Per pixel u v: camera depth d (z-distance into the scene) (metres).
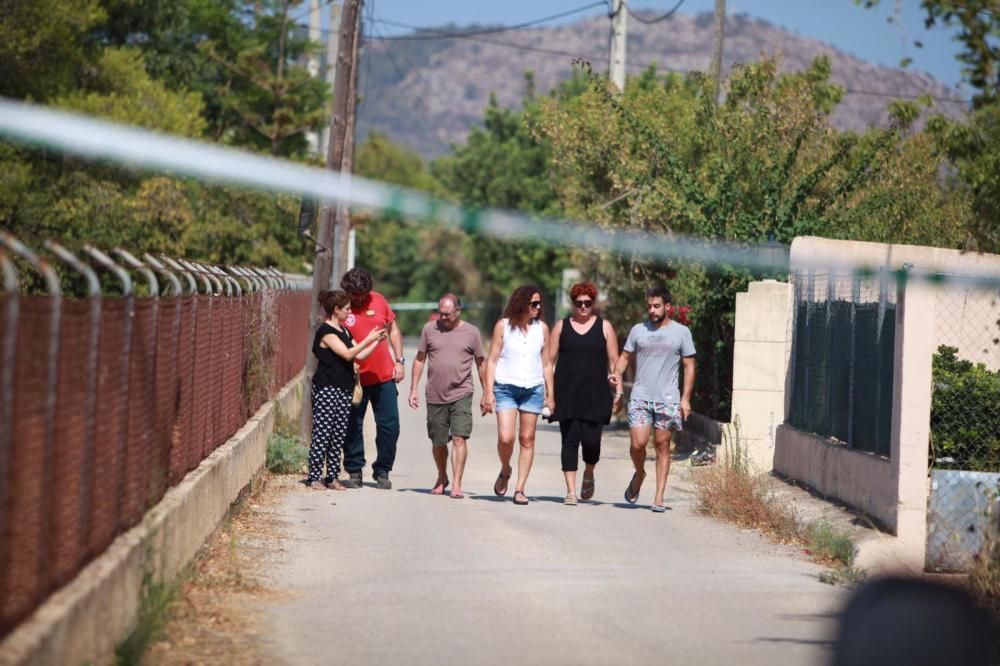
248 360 51.41
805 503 44.84
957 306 53.38
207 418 38.84
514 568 34.66
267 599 29.89
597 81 73.69
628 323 87.50
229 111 155.12
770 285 58.31
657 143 72.31
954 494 37.47
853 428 44.56
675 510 47.47
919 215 69.12
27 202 93.12
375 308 51.50
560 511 46.47
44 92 102.31
